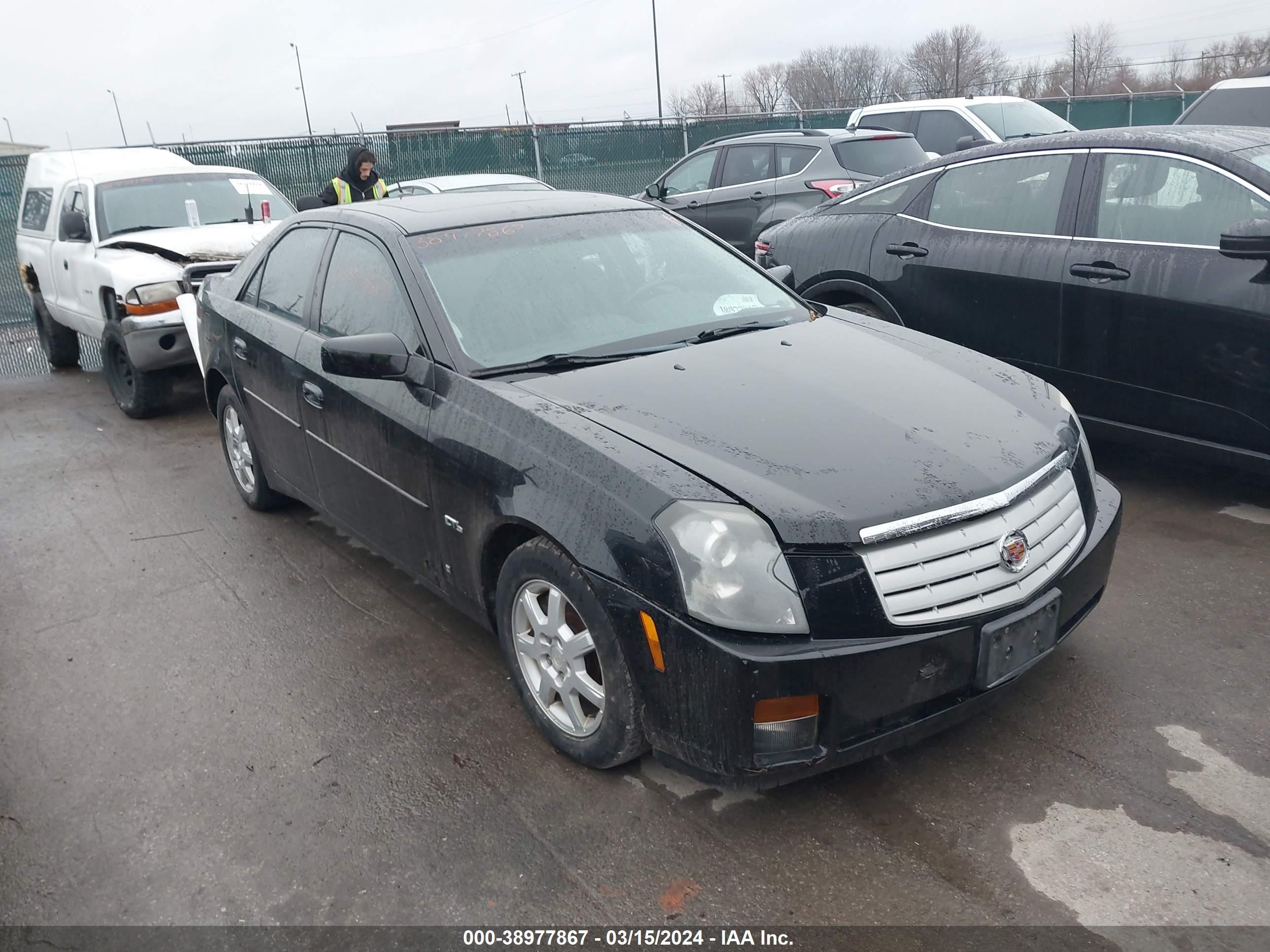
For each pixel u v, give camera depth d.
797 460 2.69
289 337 4.30
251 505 5.30
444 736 3.25
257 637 4.00
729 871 2.58
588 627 2.75
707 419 2.91
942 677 2.57
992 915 2.40
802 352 3.47
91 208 7.98
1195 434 4.51
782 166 9.93
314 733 3.32
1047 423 3.11
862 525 2.50
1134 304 4.55
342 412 3.85
